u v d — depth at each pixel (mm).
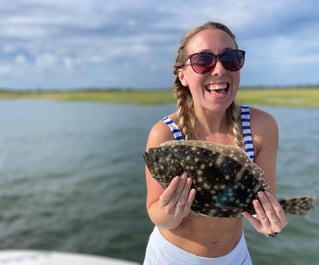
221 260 766
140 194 3551
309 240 2164
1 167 4969
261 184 614
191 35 697
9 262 1644
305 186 3049
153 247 806
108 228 2676
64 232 2621
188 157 603
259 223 618
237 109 750
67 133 8211
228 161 598
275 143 759
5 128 9422
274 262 1978
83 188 3854
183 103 750
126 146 6328
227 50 671
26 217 2949
